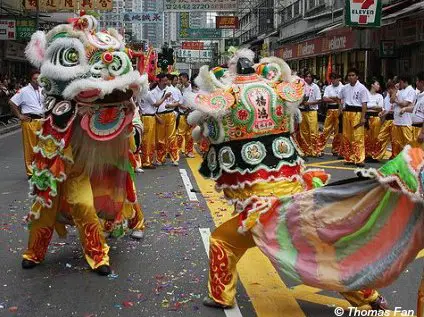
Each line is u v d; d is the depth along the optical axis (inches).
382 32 756.6
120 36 213.6
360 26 629.9
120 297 190.1
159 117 465.1
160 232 268.4
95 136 202.1
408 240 146.0
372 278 150.7
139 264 222.8
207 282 202.2
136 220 255.6
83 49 197.0
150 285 200.5
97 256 212.4
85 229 211.6
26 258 218.7
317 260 157.6
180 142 529.7
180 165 483.8
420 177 137.6
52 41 200.5
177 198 343.3
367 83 677.9
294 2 1342.3
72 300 188.1
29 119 397.4
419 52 681.0
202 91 175.2
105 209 226.4
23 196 352.8
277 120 170.6
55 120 200.1
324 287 156.6
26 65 1363.2
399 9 687.7
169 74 469.7
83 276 209.8
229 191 173.5
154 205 325.1
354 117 475.5
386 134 500.4
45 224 215.5
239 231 167.3
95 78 195.9
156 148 478.6
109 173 223.9
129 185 230.4
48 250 240.8
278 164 168.2
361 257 153.3
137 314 176.6
